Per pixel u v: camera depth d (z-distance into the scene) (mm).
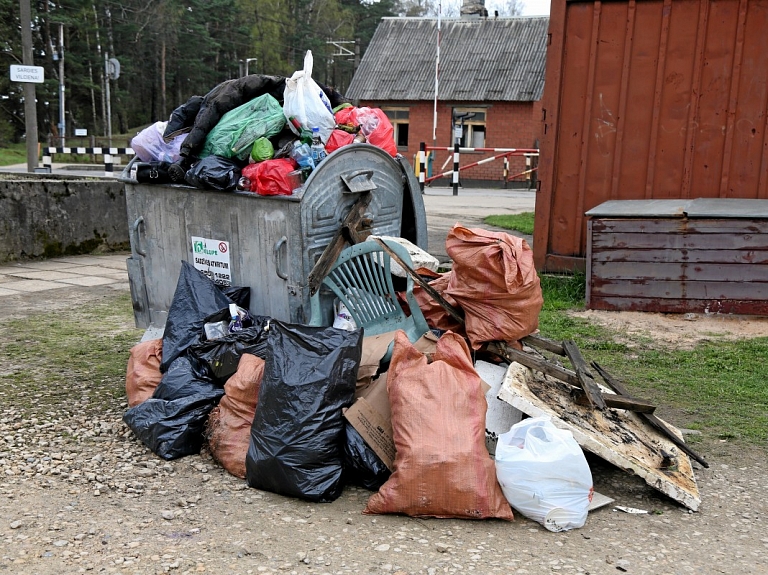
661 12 7262
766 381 5180
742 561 2916
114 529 3057
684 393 4980
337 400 3412
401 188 4812
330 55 61062
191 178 4512
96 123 51125
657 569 2832
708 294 6562
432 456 3109
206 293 4445
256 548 2908
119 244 11219
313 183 4168
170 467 3705
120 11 52562
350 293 4215
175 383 4031
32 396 4766
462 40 31047
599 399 3535
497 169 28797
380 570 2758
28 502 3301
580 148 7730
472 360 4027
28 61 16141
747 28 7047
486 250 3896
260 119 4547
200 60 55781
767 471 3820
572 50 7594
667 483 3357
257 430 3434
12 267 9656
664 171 7500
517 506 3178
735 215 6355
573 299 7262
